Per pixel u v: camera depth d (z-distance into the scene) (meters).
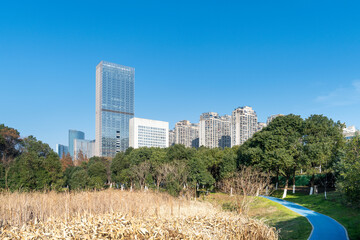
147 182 49.28
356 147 19.02
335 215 25.95
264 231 11.73
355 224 21.73
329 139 42.22
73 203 18.64
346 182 19.11
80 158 116.06
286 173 47.44
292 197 41.38
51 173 43.97
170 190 38.00
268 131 46.97
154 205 19.11
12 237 8.45
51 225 9.93
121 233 8.52
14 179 39.00
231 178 46.31
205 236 9.40
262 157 43.84
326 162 40.47
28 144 62.09
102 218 10.33
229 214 13.19
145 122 183.50
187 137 196.25
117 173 62.59
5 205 16.61
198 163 46.47
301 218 26.16
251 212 32.97
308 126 44.81
